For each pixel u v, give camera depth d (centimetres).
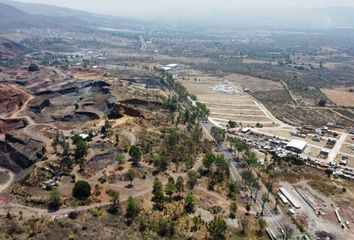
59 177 19350
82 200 17138
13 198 17538
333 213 19462
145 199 17700
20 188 18438
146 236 14625
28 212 16175
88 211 16338
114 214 16188
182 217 16362
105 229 14938
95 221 15500
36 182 18850
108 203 17075
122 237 14425
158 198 17575
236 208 17312
